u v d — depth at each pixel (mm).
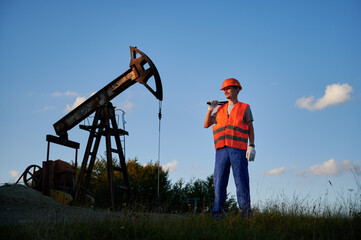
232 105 6023
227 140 5742
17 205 8797
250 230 4648
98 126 13320
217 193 5801
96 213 7168
